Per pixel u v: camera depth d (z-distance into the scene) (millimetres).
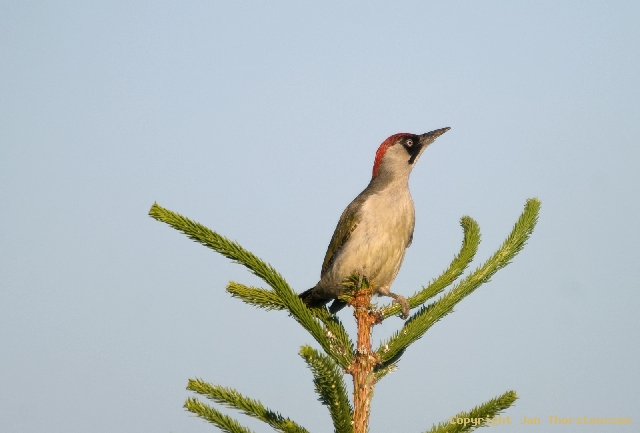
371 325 10570
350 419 7680
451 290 11172
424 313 10836
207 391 8625
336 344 9484
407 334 10477
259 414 8570
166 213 9914
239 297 11102
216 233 9820
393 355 10328
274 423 8469
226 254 9812
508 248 11742
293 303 9641
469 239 13398
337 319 11961
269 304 11094
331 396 7453
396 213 15359
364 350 8961
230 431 8258
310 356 7172
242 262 9883
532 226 12148
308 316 9617
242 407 8602
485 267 11469
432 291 13078
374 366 9164
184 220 9922
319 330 9547
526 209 12375
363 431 8539
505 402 8359
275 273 9750
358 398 8695
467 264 13203
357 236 15164
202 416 8266
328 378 7312
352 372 8875
